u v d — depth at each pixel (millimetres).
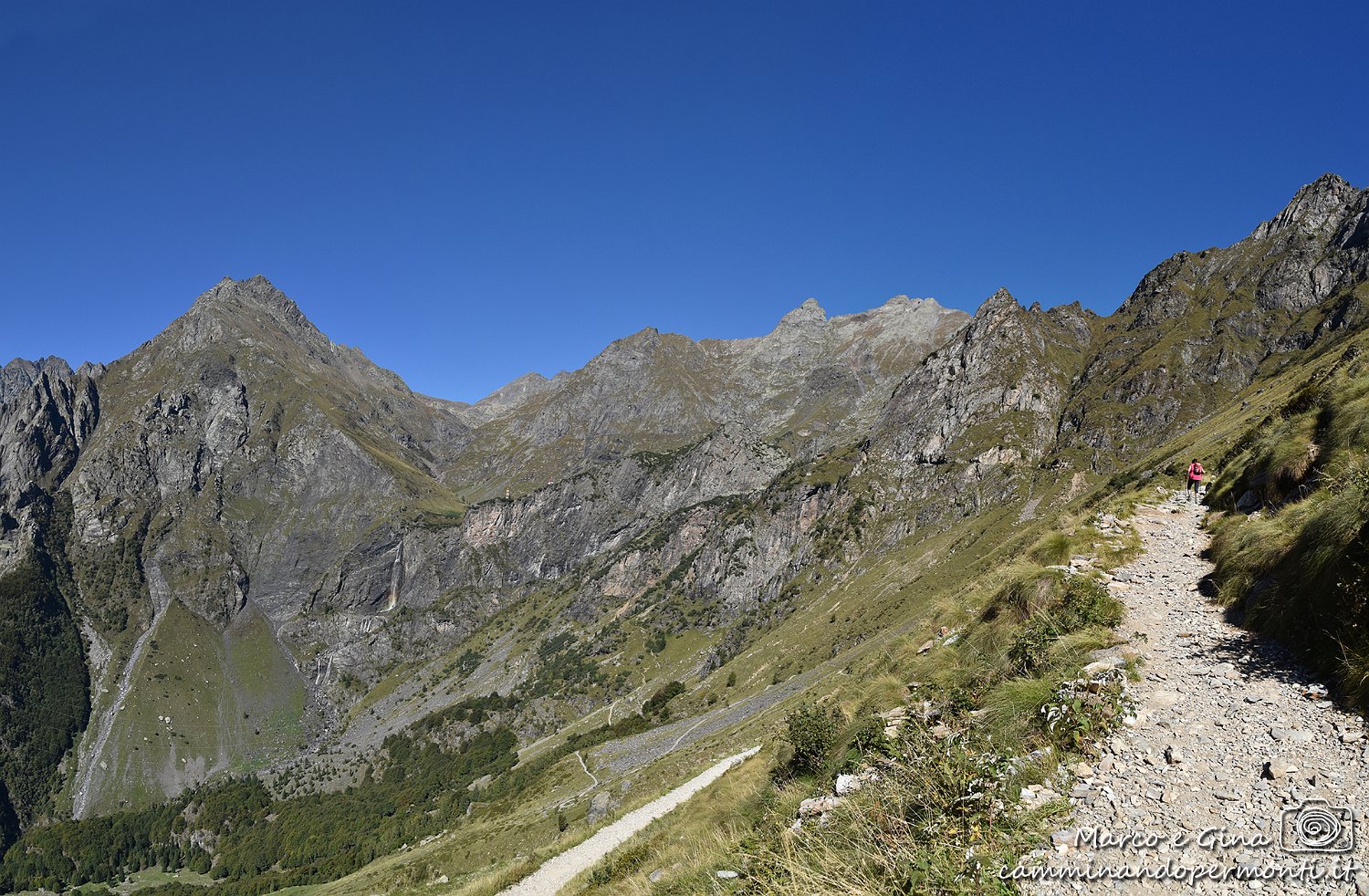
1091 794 9211
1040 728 11078
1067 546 23938
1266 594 14094
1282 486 22938
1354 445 19797
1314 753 8758
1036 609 17969
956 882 7930
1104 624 15953
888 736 14852
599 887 24531
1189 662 12828
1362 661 9891
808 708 20562
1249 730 9797
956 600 25188
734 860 13133
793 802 16172
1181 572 19828
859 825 10430
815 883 9469
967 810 9133
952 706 14664
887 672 23172
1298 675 11156
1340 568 11672
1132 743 10273
